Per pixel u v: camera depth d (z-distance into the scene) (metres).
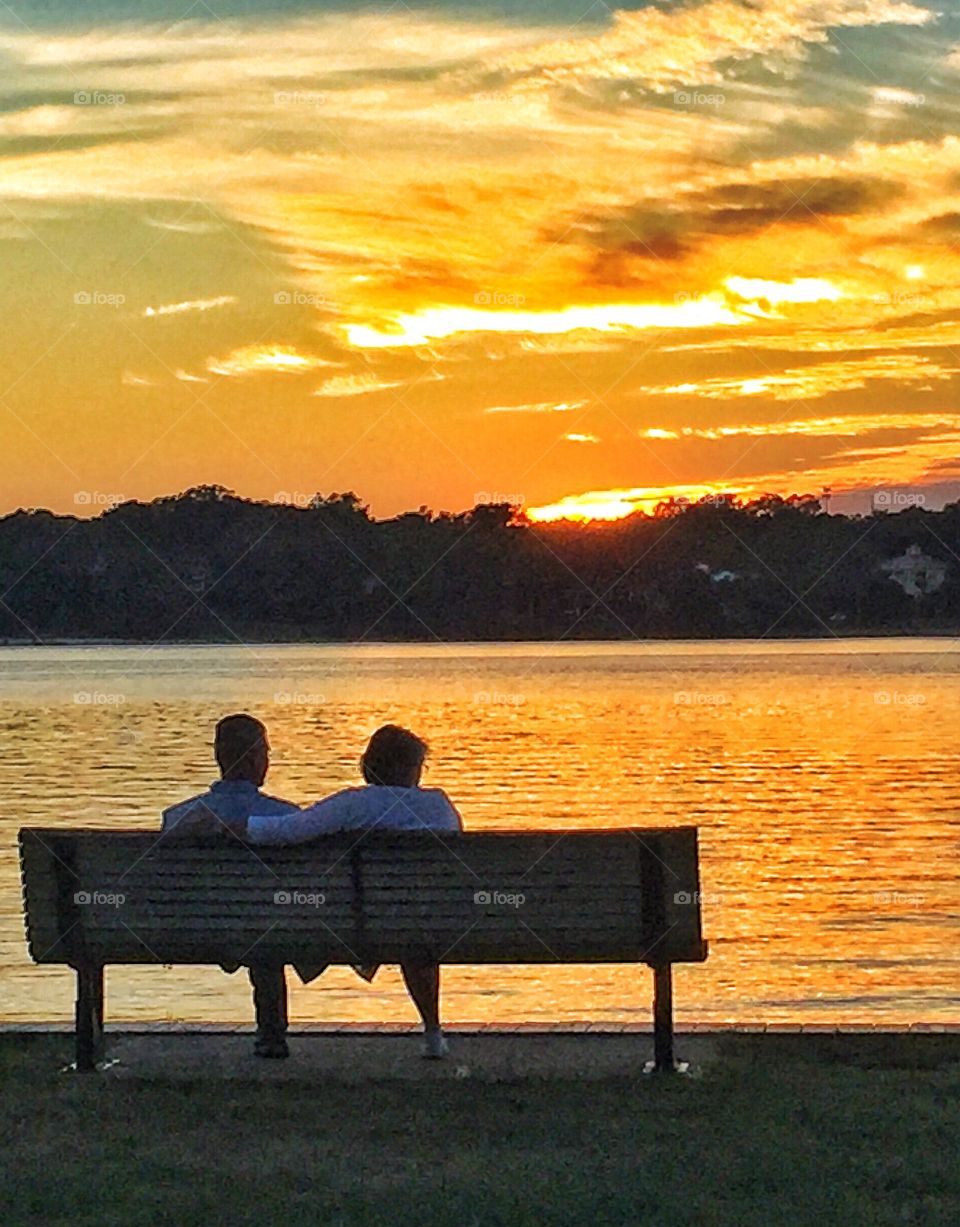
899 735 36.22
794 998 11.09
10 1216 5.24
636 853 6.89
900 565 95.56
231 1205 5.32
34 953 7.24
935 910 14.20
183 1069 7.36
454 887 6.98
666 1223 5.12
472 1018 10.47
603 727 39.78
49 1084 7.08
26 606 91.56
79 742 35.09
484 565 88.31
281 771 27.36
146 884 7.12
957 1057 7.45
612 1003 10.94
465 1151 5.99
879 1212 5.21
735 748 32.75
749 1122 6.34
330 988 11.45
